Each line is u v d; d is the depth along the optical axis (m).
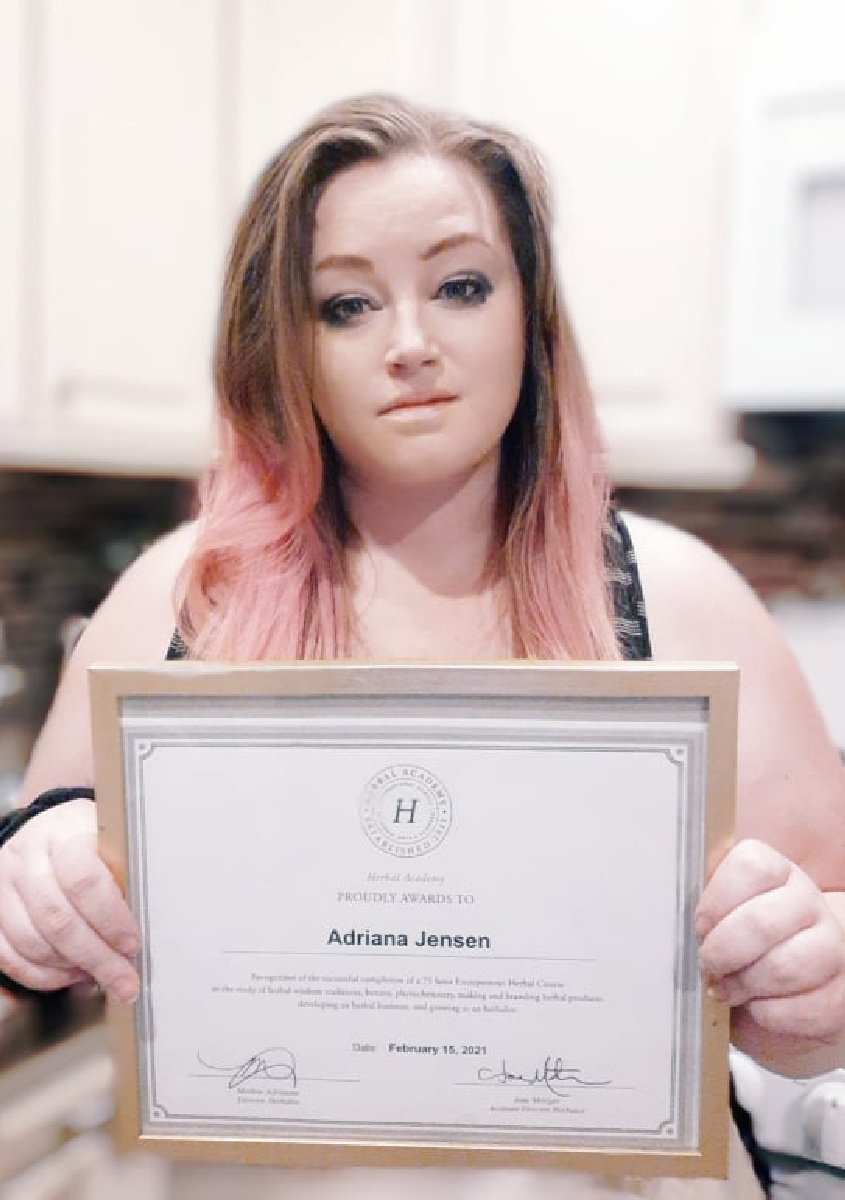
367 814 0.44
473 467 0.48
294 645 0.48
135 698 0.44
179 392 1.26
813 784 0.51
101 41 1.13
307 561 0.49
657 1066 0.45
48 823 0.47
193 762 0.44
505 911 0.44
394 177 0.44
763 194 1.17
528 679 0.42
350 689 0.43
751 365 1.20
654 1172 0.45
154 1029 0.46
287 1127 0.46
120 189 1.16
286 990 0.45
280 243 0.45
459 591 0.50
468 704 0.43
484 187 0.45
